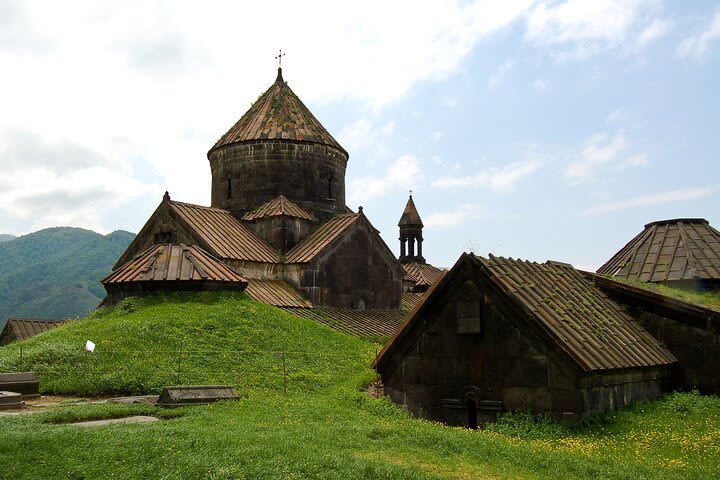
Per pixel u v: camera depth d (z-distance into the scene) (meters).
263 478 9.96
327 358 24.08
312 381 21.14
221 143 36.88
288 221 34.19
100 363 20.83
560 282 17.67
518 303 14.74
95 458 10.37
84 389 19.47
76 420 14.78
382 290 35.97
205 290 26.91
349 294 34.12
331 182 37.25
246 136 36.00
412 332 16.62
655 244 22.89
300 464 10.65
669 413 15.22
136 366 20.56
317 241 33.94
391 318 34.34
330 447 12.25
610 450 12.66
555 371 14.27
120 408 15.94
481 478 10.88
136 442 11.30
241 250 31.88
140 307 26.05
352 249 34.62
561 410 14.12
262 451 11.24
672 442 13.09
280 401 18.25
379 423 15.46
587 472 11.11
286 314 27.97
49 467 9.84
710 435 13.45
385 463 11.26
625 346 15.99
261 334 24.58
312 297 32.28
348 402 18.41
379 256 36.06
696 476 10.91
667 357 17.11
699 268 20.95
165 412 15.83
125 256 34.38
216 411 16.25
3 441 10.66
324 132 38.16
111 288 27.95
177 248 28.78
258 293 30.28
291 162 35.78
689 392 16.91
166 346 22.19
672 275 21.30
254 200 35.50
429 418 16.20
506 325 15.05
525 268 17.09
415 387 16.58
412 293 43.69
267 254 32.94
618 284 18.44
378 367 17.25
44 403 18.08
